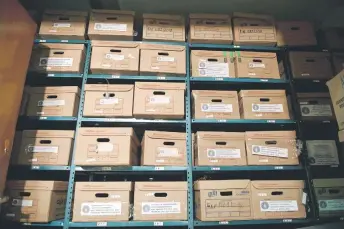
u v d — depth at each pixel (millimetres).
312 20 2480
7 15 1568
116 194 1652
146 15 2100
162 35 2062
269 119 1903
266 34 2129
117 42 1978
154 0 2254
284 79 2055
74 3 2311
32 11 2232
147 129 2100
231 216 1657
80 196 1639
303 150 1846
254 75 2016
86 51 2041
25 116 1810
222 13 2400
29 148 1739
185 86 1900
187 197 1685
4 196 1549
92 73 1961
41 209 1596
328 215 1728
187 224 1637
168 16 2123
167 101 1848
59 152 1737
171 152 1771
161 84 1884
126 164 1682
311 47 2162
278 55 2219
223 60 2037
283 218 1686
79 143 1716
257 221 1673
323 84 2096
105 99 1845
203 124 1979
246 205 1685
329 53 2107
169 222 1626
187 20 2311
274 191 1729
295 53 2086
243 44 2121
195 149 1851
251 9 2365
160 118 1857
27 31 1762
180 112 1832
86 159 1683
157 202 1652
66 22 2035
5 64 1529
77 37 2023
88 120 1822
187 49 2070
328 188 1784
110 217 1611
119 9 2354
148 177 2148
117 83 2092
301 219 1708
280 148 1831
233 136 1837
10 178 1846
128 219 1614
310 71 2043
